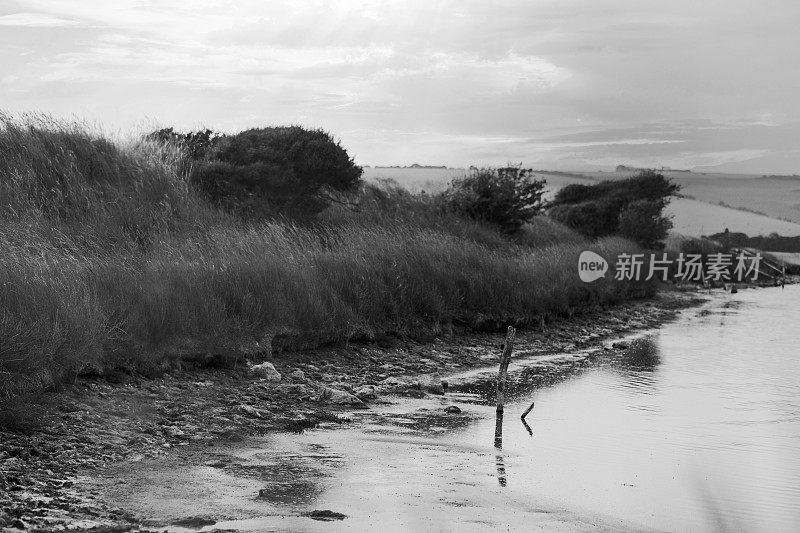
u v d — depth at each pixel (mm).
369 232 19188
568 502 8023
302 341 13875
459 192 28781
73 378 10086
